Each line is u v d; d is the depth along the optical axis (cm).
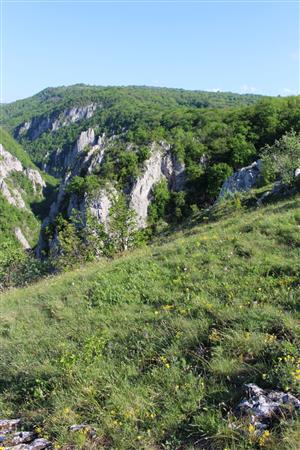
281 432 462
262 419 496
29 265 3061
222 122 11200
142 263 1232
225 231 1331
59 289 1270
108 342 803
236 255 1076
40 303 1194
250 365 603
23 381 757
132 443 523
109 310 969
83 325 920
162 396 599
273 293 810
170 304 908
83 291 1159
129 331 820
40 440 566
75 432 564
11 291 1806
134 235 2342
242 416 509
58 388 691
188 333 734
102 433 554
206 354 676
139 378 657
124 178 10006
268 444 457
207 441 498
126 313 915
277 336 657
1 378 798
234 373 602
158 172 10344
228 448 469
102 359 738
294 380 532
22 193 18812
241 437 478
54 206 11138
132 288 1059
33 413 646
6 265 3328
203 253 1152
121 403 596
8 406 700
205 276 998
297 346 606
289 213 1280
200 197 9931
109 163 10338
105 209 8769
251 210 2192
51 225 9512
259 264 967
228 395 564
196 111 13312
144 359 709
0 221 15150
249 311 742
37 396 682
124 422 564
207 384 602
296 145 2705
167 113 13650
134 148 10838
